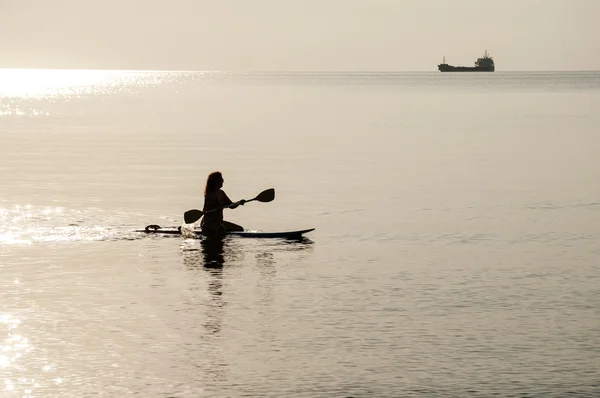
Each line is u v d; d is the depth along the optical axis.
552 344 10.86
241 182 27.66
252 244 17.52
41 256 16.20
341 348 10.71
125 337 11.15
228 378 9.70
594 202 23.12
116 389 9.38
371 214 21.30
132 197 23.91
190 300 12.98
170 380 9.64
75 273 14.79
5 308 12.52
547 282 14.07
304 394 9.24
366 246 17.22
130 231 18.83
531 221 20.12
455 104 93.00
